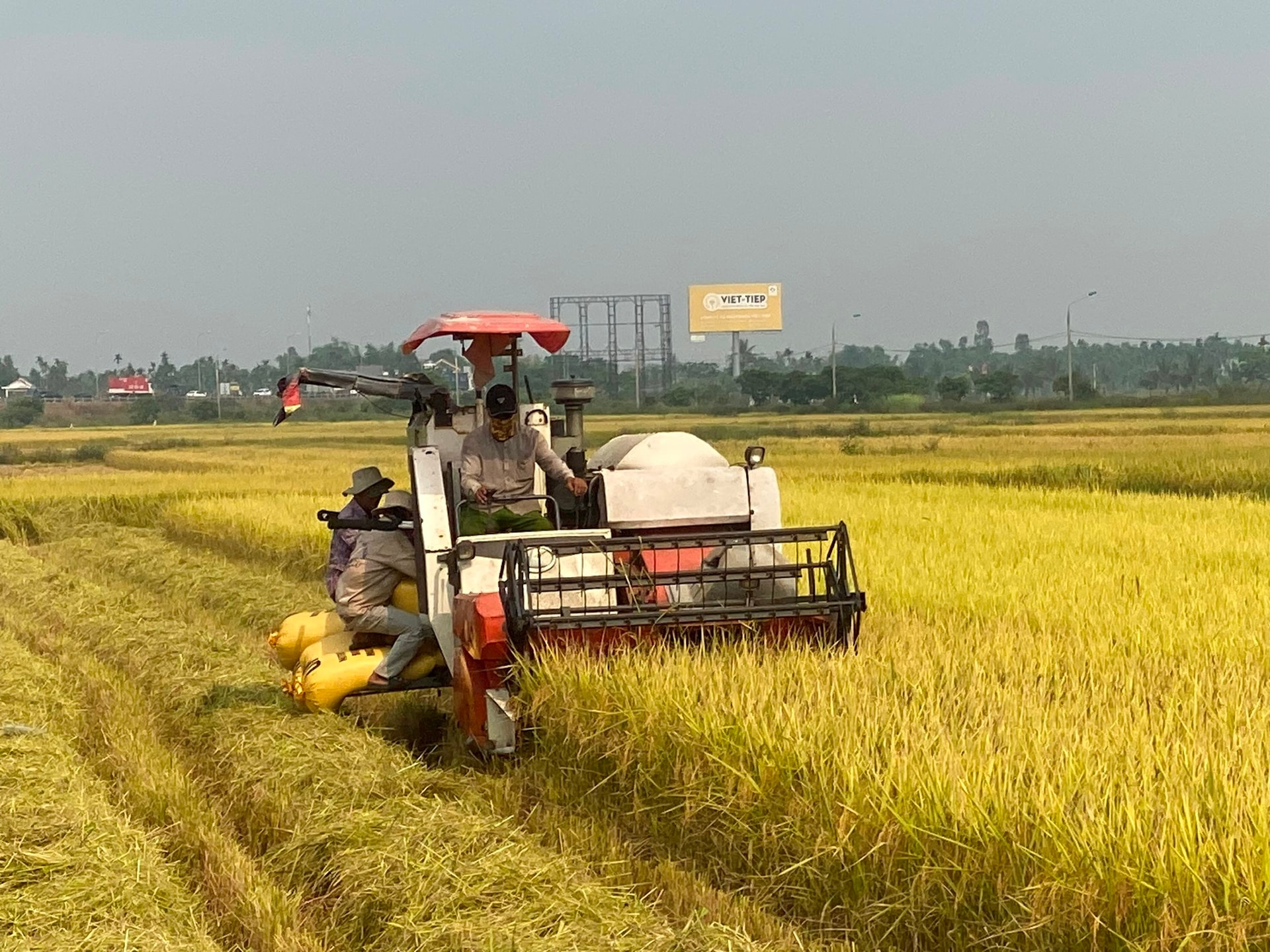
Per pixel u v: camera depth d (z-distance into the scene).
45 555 24.72
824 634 8.60
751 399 130.38
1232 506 22.02
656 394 148.00
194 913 6.40
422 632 9.42
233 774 8.42
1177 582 12.79
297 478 37.44
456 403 9.95
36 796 7.54
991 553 15.16
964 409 110.50
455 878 6.27
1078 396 118.62
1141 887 4.97
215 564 19.80
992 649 9.02
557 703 7.82
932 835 5.66
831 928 6.04
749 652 8.20
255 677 11.10
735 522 9.14
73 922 5.93
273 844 7.36
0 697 10.28
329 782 7.84
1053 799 5.45
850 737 6.41
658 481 9.03
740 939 5.57
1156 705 7.36
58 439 91.12
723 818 6.68
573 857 6.78
